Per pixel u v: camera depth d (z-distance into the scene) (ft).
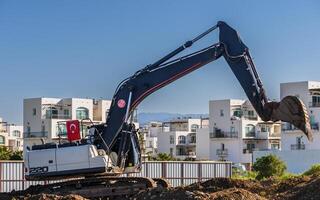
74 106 271.08
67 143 65.72
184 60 66.44
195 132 345.92
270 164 166.50
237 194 55.11
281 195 61.21
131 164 66.80
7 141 377.50
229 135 288.71
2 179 106.63
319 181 61.00
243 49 64.34
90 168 64.39
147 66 67.31
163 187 66.64
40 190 69.10
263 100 63.00
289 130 235.20
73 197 61.36
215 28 65.72
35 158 65.16
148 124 417.90
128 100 66.95
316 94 233.35
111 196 69.10
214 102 295.48
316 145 229.04
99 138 66.49
